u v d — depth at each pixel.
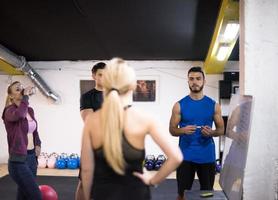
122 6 4.23
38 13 4.48
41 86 6.56
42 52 6.20
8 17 4.61
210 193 2.24
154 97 6.75
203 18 4.51
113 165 1.50
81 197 2.77
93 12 4.40
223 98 6.34
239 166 1.86
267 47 2.19
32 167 3.16
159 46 5.78
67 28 4.98
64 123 6.91
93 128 1.60
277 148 2.15
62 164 6.49
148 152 6.75
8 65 6.25
